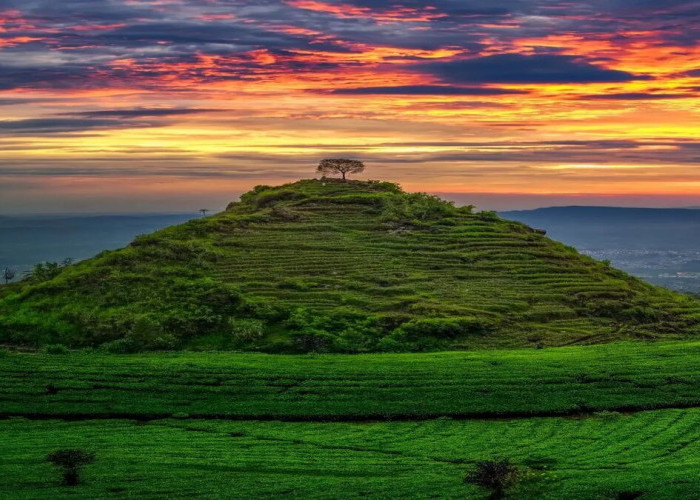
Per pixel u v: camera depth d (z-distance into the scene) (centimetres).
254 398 11219
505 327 15188
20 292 16288
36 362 12506
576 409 10875
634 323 15975
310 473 8450
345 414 10762
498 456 9000
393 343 14275
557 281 17612
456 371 12156
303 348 14050
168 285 16038
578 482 7600
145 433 9994
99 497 7469
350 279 17000
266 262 17762
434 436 9906
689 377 11781
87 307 15212
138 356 13200
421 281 17088
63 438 9694
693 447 9244
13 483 7906
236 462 8769
